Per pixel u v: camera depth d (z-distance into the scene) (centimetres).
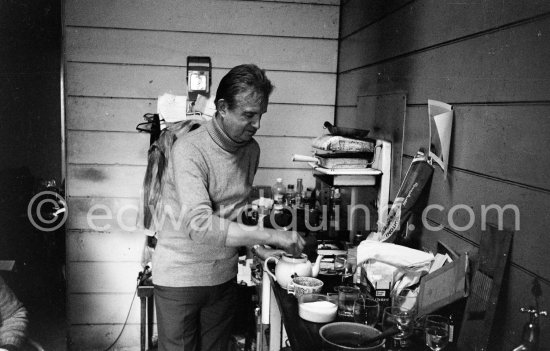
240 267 287
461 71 158
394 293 165
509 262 131
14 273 301
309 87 317
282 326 210
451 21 165
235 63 309
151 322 310
